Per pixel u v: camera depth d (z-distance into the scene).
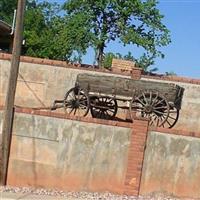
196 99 22.11
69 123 15.12
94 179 14.95
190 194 14.58
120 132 14.88
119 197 14.39
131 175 14.70
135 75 22.12
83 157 15.02
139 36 29.89
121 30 30.00
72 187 15.02
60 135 15.12
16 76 15.09
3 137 15.06
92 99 19.83
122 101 20.14
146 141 14.72
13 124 15.28
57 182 15.10
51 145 15.16
